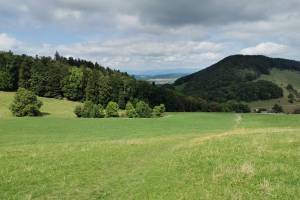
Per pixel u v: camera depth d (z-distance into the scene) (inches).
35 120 3526.1
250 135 1314.0
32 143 1898.4
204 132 2522.1
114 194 690.2
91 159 1063.6
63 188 748.6
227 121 3870.6
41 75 5718.5
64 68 5949.8
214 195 592.1
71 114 4694.9
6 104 4958.2
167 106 6387.8
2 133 2519.7
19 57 5836.6
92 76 5733.3
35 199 681.6
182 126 3221.0
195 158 898.7
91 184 776.9
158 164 909.2
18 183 781.3
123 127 3019.2
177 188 654.5
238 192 594.6
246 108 7716.5
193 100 6840.6
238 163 788.6
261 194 586.2
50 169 923.4
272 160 808.3
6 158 1091.3
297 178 663.8
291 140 1076.5
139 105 4761.3
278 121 3634.4
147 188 684.7
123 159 1074.1
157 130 2741.1
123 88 5802.2
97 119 3811.5
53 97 5787.4
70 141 1945.1
